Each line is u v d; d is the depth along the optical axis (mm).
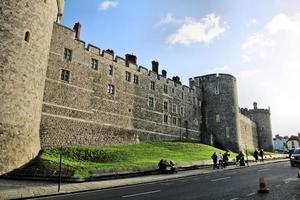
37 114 27219
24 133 24578
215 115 60438
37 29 27078
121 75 42062
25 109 24984
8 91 23656
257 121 90500
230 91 61312
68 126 32906
